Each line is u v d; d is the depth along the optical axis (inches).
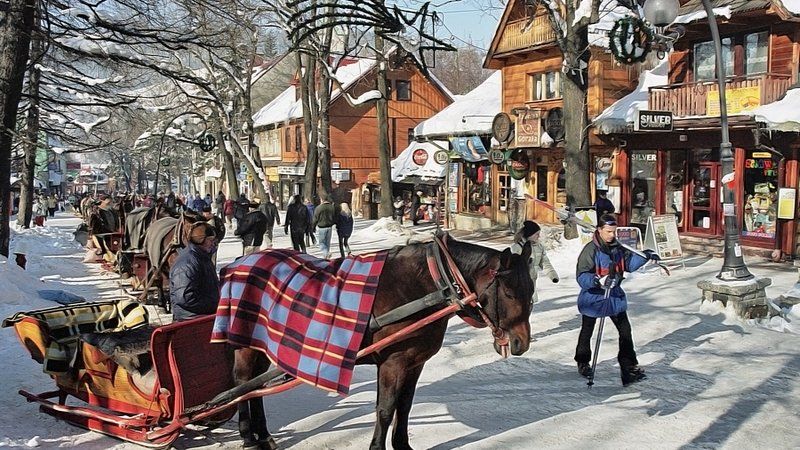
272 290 223.9
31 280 555.5
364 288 211.5
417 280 212.1
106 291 589.6
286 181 2186.3
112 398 244.4
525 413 279.3
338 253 872.9
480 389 311.7
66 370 250.2
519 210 1104.2
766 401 289.9
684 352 366.3
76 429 252.8
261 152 2396.7
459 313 212.1
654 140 869.2
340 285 215.3
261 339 222.4
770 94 707.4
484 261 209.5
